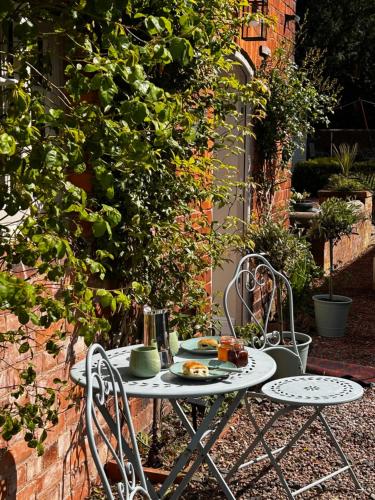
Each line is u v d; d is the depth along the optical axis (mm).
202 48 4391
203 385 3402
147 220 4352
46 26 3557
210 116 5699
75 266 2857
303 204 11336
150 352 3535
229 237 5102
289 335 6387
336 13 26422
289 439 5164
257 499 4258
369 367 6789
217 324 5477
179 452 4832
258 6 6938
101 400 2533
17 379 3508
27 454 3643
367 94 28078
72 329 4047
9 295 2371
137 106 2588
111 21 2736
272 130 7789
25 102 2457
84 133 2811
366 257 13242
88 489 4324
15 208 2643
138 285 3320
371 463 4738
